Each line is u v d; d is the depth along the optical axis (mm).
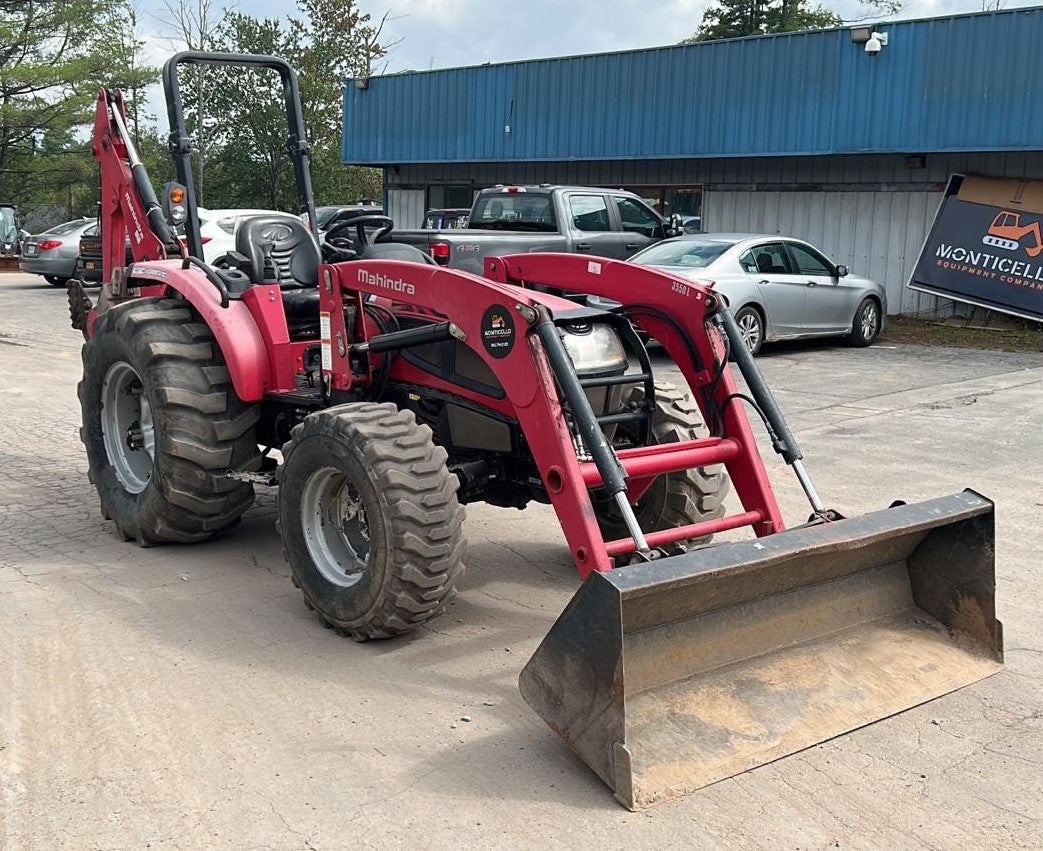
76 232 22047
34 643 4555
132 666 4348
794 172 18266
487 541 6211
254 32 42062
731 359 4762
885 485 7387
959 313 16766
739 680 3889
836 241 17938
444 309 4562
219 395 5586
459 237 11766
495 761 3660
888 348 14430
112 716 3920
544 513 6832
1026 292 15656
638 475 4273
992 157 16125
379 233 6668
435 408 5062
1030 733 3926
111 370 5977
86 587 5266
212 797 3402
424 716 3980
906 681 4137
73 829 3213
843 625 4305
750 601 4004
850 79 16625
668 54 18719
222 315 5539
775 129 17578
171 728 3842
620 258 13992
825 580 4227
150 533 5801
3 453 8156
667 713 3668
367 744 3758
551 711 3562
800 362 13117
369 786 3486
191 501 5582
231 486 5668
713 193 19359
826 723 3834
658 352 12930
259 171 42781
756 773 3604
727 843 3211
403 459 4324
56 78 39000
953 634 4457
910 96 16047
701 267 12656
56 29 41500
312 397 5367
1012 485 7371
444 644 4668
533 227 13555
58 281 22891
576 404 4039
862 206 17547
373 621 4441
